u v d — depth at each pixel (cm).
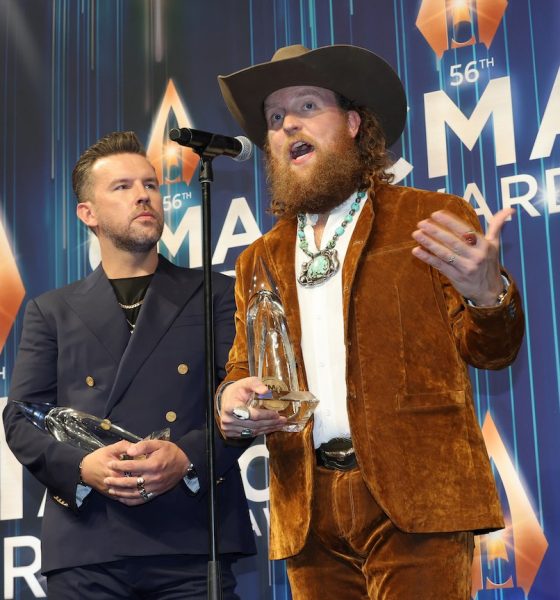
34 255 440
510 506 344
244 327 273
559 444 341
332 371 249
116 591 293
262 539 385
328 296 254
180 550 290
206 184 268
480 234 214
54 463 296
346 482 239
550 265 351
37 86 456
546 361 346
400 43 391
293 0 416
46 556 297
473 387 355
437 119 379
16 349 433
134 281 332
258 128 311
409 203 256
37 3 464
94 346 314
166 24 441
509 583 341
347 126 280
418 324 240
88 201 346
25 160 450
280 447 252
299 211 271
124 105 442
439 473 229
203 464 290
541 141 361
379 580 233
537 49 368
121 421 302
